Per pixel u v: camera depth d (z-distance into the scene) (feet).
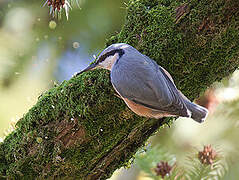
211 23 10.06
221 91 10.27
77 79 10.15
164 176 10.14
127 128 10.14
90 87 10.12
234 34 10.07
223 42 10.08
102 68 10.14
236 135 10.40
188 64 10.11
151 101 10.06
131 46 10.12
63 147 10.12
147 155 10.20
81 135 10.12
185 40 10.09
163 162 10.15
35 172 10.15
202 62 10.11
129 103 10.07
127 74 10.07
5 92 10.44
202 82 10.16
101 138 10.13
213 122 10.44
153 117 10.12
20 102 10.43
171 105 10.06
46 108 10.14
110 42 10.23
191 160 10.14
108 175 10.22
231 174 10.15
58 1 9.96
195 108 10.11
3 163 10.17
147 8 10.14
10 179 10.15
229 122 10.41
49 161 10.13
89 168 10.18
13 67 10.47
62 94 10.14
